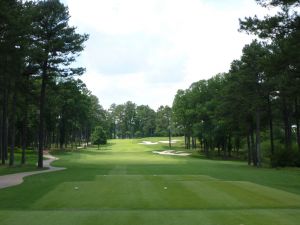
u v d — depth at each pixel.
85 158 67.00
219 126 76.81
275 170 40.94
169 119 168.50
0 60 31.23
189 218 12.45
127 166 44.81
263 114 54.25
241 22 28.34
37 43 38.81
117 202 16.16
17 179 27.56
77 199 16.97
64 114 92.44
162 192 18.70
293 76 29.58
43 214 13.17
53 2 40.44
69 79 49.16
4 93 44.84
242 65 50.31
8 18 28.73
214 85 86.62
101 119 161.75
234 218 12.44
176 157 77.12
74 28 41.50
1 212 13.62
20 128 68.12
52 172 34.62
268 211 13.81
